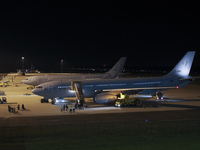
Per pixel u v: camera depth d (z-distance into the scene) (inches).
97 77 3767.2
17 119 1834.4
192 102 2701.8
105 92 2603.3
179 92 3668.8
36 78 3572.8
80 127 1584.6
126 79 2795.3
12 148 1192.2
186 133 1441.9
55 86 2514.8
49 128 1562.5
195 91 3801.7
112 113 2073.1
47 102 2667.3
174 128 1553.9
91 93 2603.3
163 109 2266.2
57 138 1347.2
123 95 2549.2
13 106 2429.9
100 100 2509.8
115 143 1266.0
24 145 1234.0
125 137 1366.9
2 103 2598.4
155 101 2775.6
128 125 1633.9
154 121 1750.7
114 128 1555.1
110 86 2682.1
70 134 1422.2
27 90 3971.5
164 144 1258.0
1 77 7111.2
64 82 2583.7
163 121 1747.0
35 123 1704.0
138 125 1631.4
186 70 2972.4
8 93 3553.2
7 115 1990.7
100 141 1296.8
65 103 2620.6
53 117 1907.0
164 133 1444.4
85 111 2174.0
